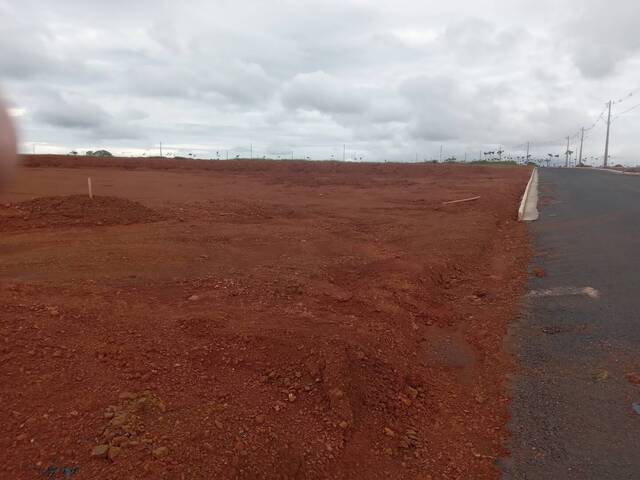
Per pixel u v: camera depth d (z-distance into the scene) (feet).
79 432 10.30
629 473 10.75
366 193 76.79
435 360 17.31
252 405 12.21
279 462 10.34
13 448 9.74
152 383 12.62
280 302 19.99
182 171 127.75
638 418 12.80
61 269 24.52
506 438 12.43
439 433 12.87
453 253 32.73
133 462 9.42
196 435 10.46
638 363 15.81
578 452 11.60
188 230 37.11
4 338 13.82
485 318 21.36
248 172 129.49
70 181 84.94
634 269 26.94
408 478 11.00
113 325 16.02
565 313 21.08
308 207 56.65
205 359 14.33
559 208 58.18
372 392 13.87
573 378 15.24
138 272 24.11
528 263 31.27
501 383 15.33
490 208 56.29
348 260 28.99
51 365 12.88
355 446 11.69
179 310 18.31
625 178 122.11
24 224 37.50
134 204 44.06
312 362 14.25
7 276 22.99
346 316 18.98
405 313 20.71
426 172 142.20
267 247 31.94
